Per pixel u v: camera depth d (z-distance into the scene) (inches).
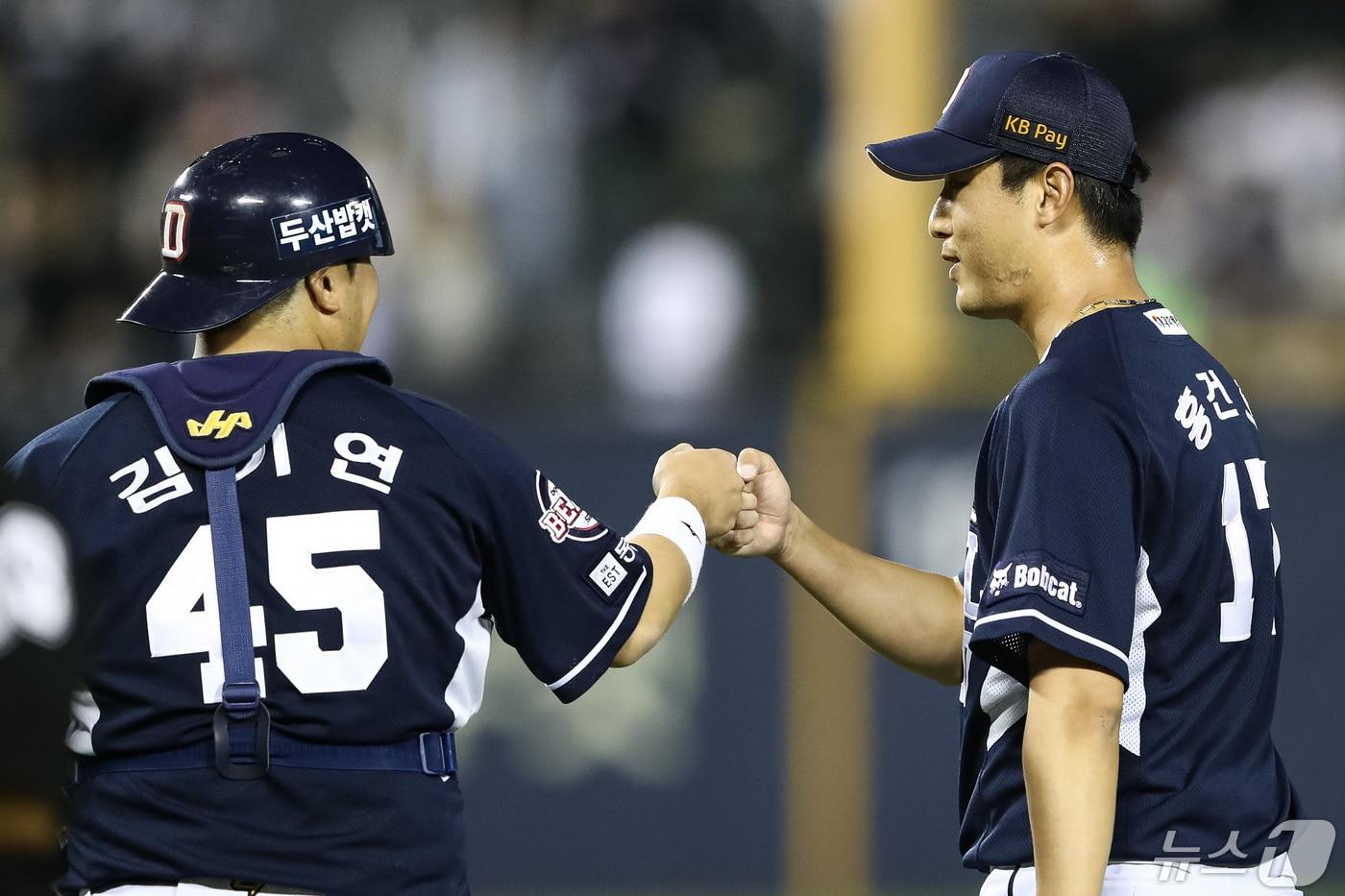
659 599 447.2
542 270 1211.2
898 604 518.0
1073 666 402.6
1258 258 1205.1
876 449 1008.2
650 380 1156.5
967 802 458.6
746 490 510.3
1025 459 416.5
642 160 1237.7
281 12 1321.4
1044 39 1237.1
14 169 1208.2
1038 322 449.1
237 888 378.6
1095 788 394.3
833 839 997.8
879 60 1170.0
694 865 999.0
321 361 405.1
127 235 1190.3
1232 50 1279.5
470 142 1243.8
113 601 385.7
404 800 390.6
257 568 385.7
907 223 1153.4
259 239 410.6
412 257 1190.3
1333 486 992.2
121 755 386.6
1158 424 415.8
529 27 1285.7
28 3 1256.8
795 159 1222.3
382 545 391.2
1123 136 445.4
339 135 1275.8
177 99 1256.8
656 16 1268.5
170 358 1141.1
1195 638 422.3
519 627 421.1
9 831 335.0
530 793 1000.2
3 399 1089.4
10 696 337.1
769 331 1174.3
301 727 383.2
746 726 1001.5
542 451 1019.9
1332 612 987.3
